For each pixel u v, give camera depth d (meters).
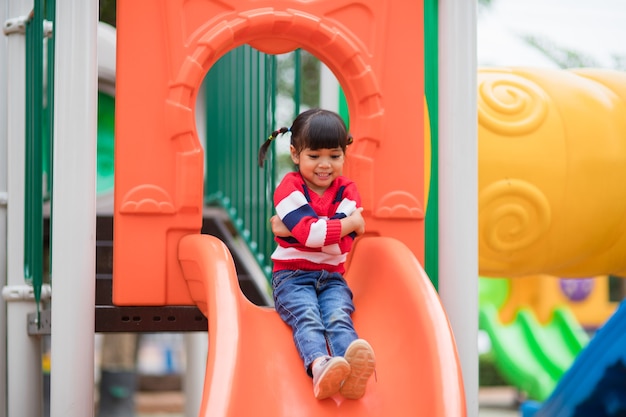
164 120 3.25
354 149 3.45
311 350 2.76
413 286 2.88
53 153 3.18
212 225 5.04
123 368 8.95
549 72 4.54
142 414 9.80
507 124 4.19
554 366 7.76
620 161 4.32
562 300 10.52
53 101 3.41
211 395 2.37
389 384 2.77
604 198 4.30
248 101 5.10
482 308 8.27
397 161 3.49
